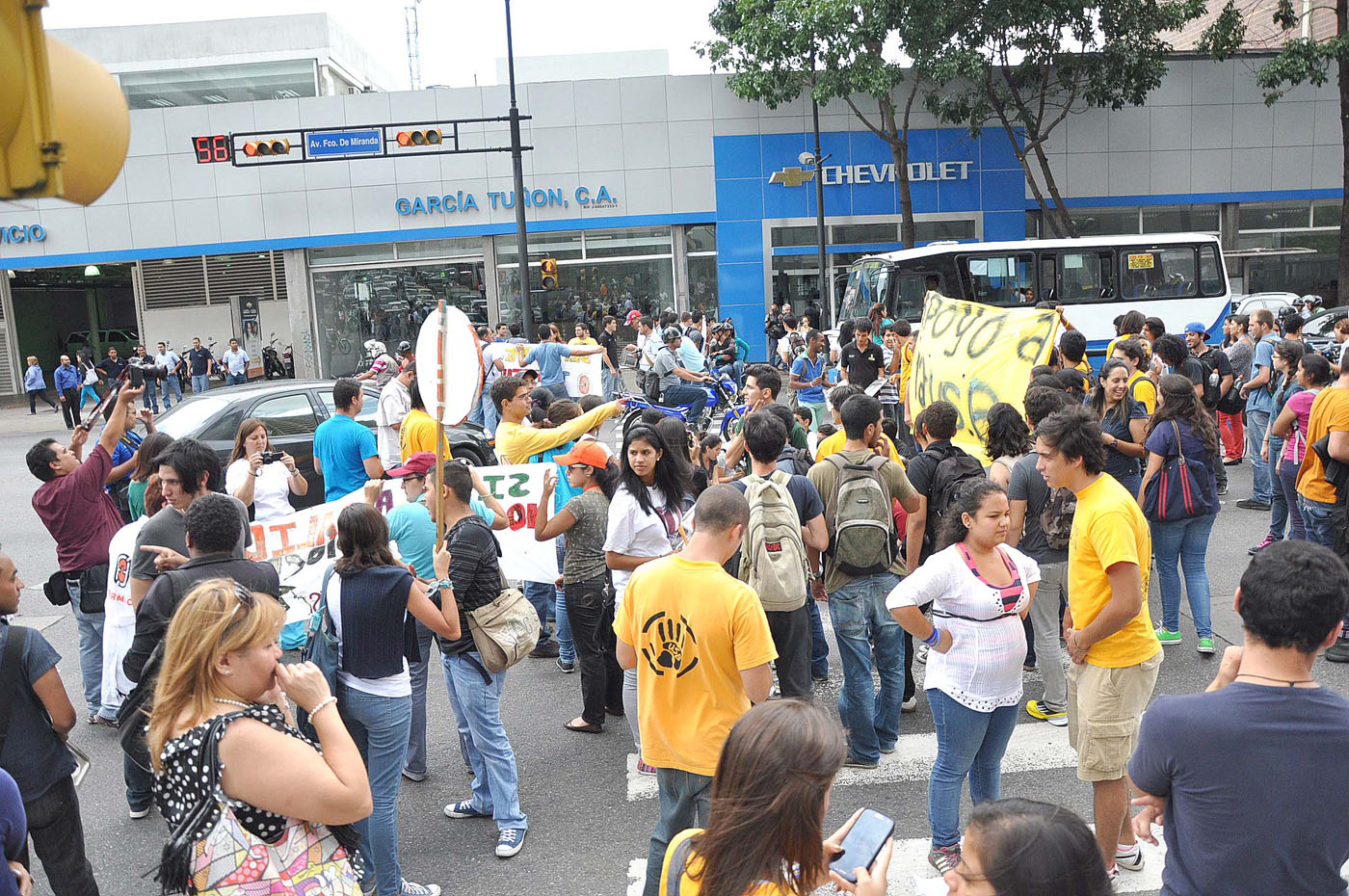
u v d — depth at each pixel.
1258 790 2.38
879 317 17.91
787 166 27.12
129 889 4.70
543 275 23.02
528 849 4.92
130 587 5.03
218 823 2.60
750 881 2.03
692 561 3.65
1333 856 2.38
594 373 14.79
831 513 5.44
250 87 30.31
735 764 2.10
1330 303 28.14
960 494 4.18
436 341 4.61
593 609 6.09
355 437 8.38
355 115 26.50
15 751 3.72
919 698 6.60
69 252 26.72
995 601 4.12
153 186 26.61
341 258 27.27
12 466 17.91
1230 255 27.53
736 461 6.38
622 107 26.78
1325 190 27.66
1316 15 27.86
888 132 27.09
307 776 2.62
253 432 7.06
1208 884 2.45
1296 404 7.80
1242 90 27.30
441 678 7.41
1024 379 7.59
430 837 5.09
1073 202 27.53
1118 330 10.59
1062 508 5.84
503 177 26.80
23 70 1.22
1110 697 4.10
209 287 30.41
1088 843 1.91
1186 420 6.62
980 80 23.70
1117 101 24.47
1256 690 2.43
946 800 4.27
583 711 6.48
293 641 6.68
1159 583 7.70
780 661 5.02
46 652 3.78
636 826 5.10
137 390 6.23
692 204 27.17
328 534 6.78
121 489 9.02
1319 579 2.37
